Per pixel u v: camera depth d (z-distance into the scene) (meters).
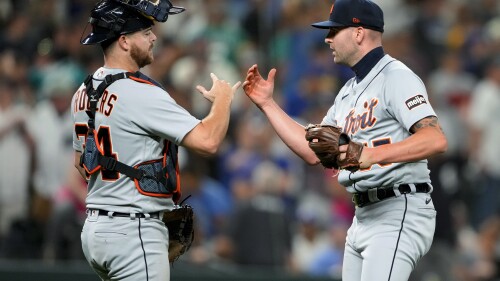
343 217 36.34
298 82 44.72
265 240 33.56
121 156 16.78
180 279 31.05
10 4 45.12
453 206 40.72
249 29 47.84
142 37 17.20
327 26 18.02
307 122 41.41
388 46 47.53
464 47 49.47
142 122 16.69
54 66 41.78
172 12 17.42
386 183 17.36
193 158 35.31
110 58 17.23
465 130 43.84
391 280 17.12
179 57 43.72
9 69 39.91
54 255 31.95
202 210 35.00
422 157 16.33
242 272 31.80
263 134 39.12
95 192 17.03
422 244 17.48
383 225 17.45
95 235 16.86
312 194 37.56
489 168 42.66
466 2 52.84
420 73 45.81
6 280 29.75
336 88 43.34
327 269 34.03
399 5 50.28
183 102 40.25
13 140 35.78
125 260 16.72
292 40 46.31
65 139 36.78
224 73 43.66
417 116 16.72
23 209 35.53
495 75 45.03
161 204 17.08
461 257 34.53
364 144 17.59
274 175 36.28
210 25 46.88
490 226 36.59
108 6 17.06
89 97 17.05
